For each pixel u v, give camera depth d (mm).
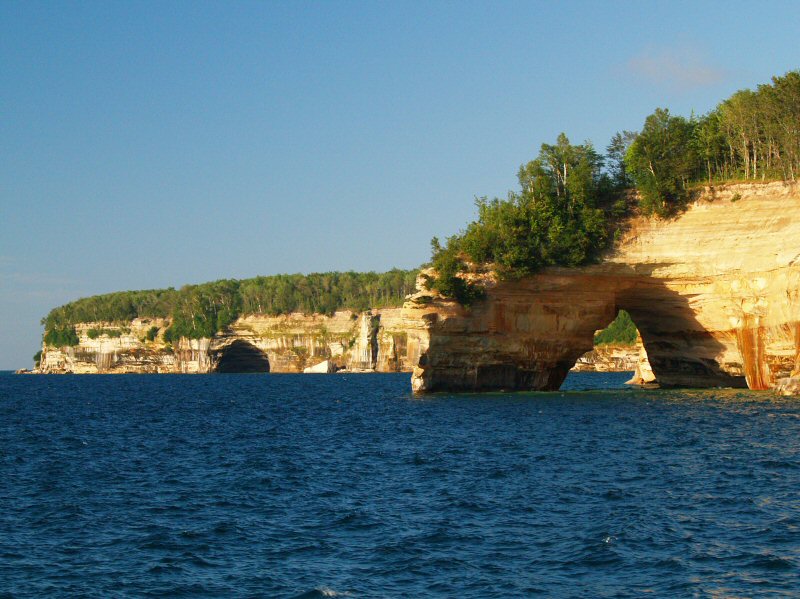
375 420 66875
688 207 82188
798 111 80438
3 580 23438
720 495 31516
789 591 21141
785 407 64312
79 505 33125
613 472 37188
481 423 59844
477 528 27781
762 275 77312
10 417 79562
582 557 24281
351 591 21969
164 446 52688
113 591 22453
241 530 28516
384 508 31234
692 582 21969
